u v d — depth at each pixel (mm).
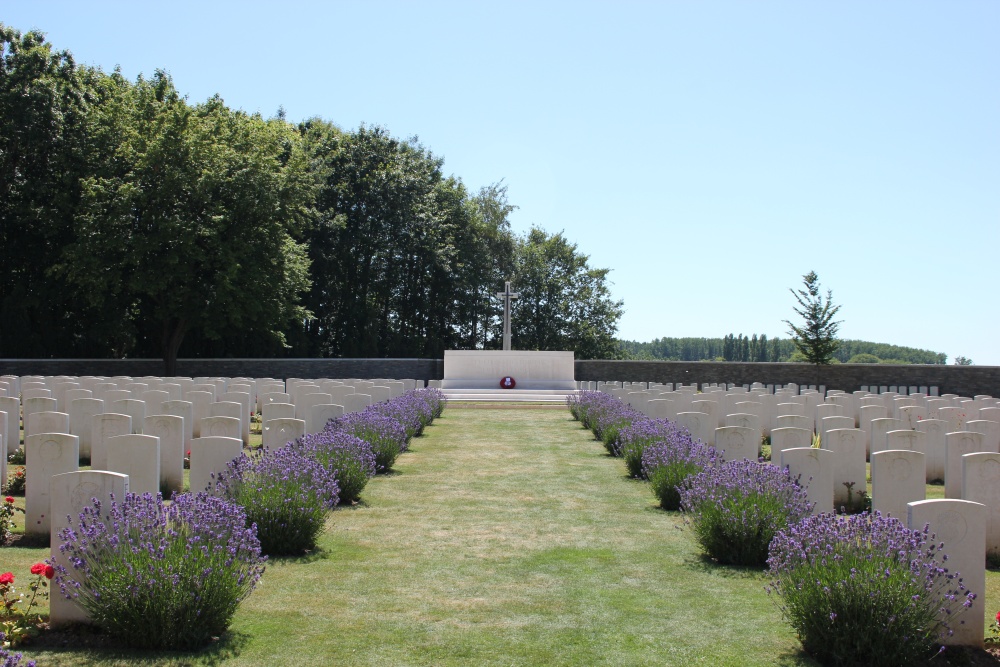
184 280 32375
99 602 5566
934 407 20094
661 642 5812
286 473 8500
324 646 5641
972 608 5770
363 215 48000
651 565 7816
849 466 10922
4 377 21797
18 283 34156
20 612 5977
